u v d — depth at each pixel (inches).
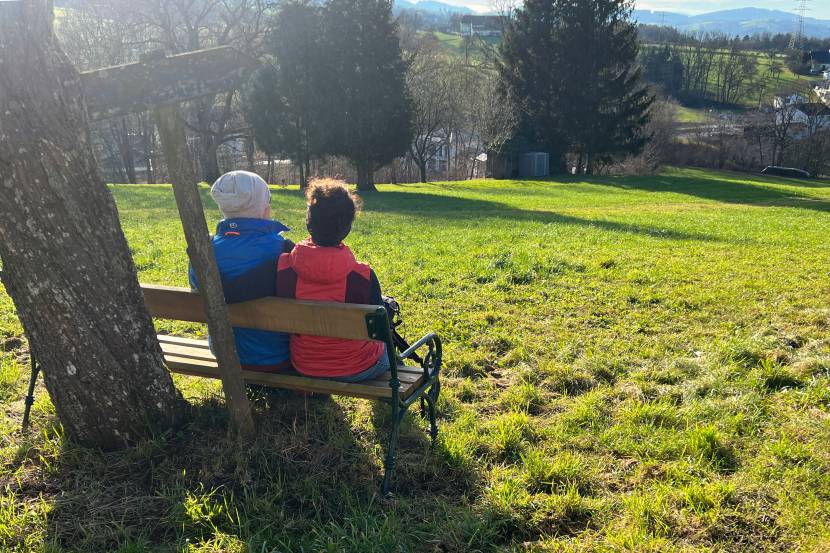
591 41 2080.5
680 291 305.1
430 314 270.4
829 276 340.2
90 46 1408.7
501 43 2229.3
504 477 132.9
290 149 1403.8
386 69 1374.3
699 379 185.3
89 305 127.5
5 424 154.3
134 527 117.2
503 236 562.6
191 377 186.1
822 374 184.5
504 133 2041.1
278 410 158.9
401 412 132.6
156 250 429.4
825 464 134.8
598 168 2354.8
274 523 117.0
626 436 151.0
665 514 118.6
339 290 136.2
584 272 358.3
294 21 1317.7
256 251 137.6
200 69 115.3
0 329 233.8
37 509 121.3
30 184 116.1
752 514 119.1
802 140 3024.1
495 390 187.0
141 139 2042.3
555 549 111.0
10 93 111.0
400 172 2458.2
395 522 116.2
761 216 871.7
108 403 133.6
